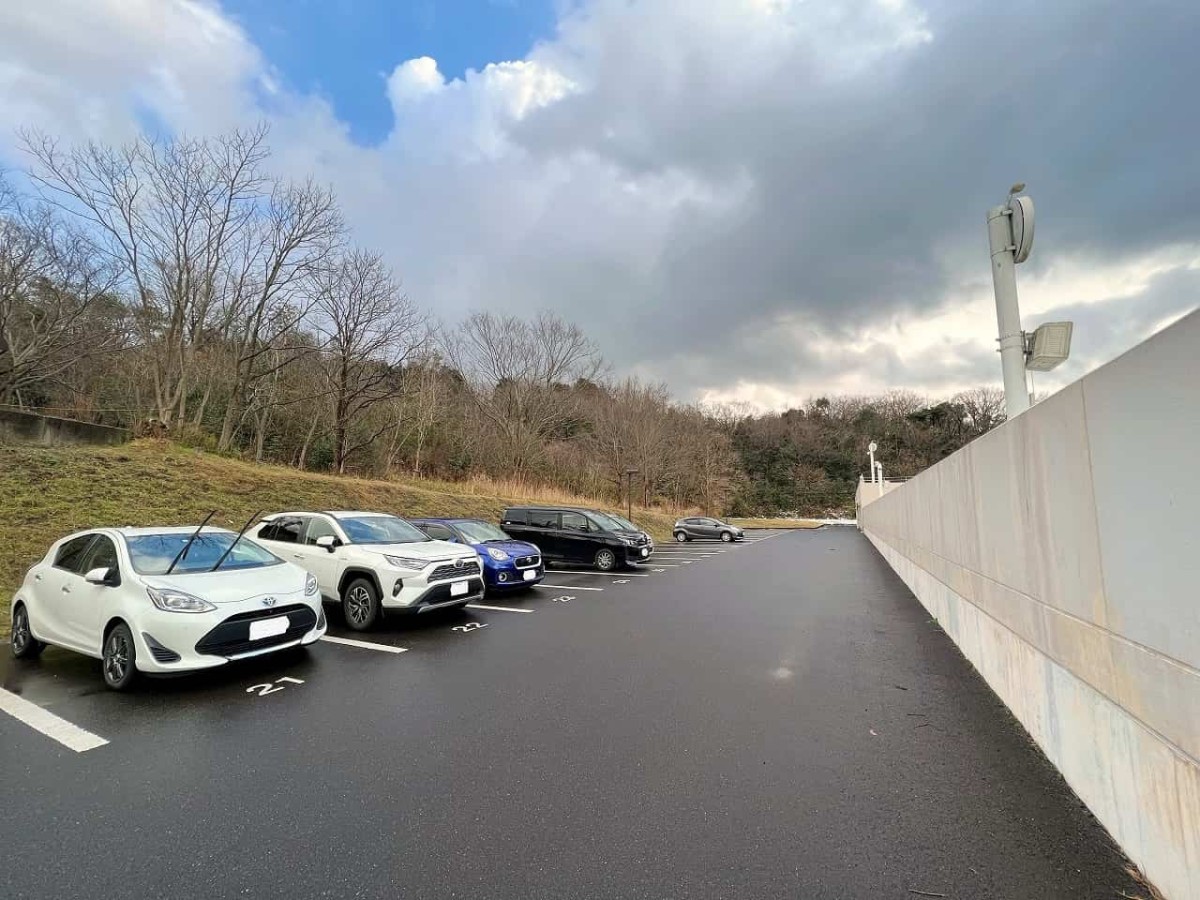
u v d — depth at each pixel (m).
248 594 5.12
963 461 6.03
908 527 11.73
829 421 72.06
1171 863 2.20
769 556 19.56
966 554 5.98
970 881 2.39
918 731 4.02
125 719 4.25
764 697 4.74
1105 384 2.70
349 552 7.32
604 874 2.44
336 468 20.52
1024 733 3.97
